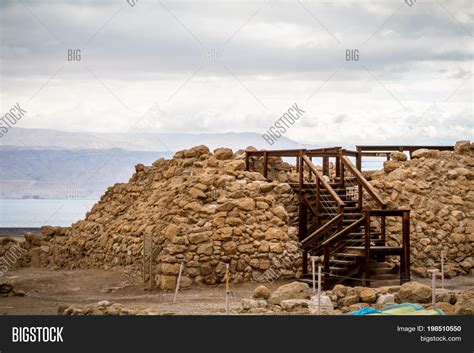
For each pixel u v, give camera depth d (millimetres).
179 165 33688
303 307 21141
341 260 26812
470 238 31609
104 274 30438
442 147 34969
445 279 29625
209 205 29000
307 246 27750
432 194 32281
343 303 21562
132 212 33719
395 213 26484
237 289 26891
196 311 21797
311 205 30578
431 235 31266
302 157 30844
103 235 33656
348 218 27844
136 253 29703
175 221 28266
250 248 28172
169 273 27000
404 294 21297
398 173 32562
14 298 26094
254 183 30125
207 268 27500
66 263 35219
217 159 32875
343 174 30562
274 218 29219
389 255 27922
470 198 32594
